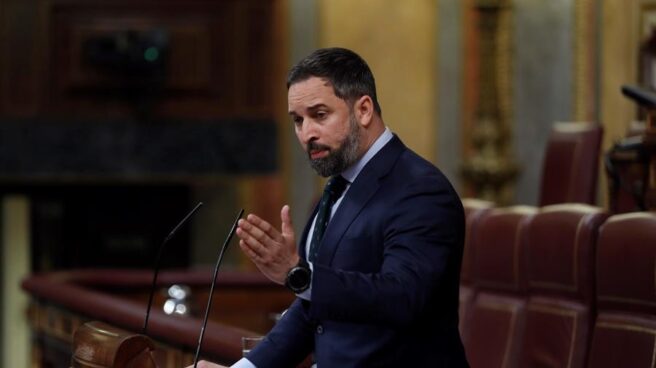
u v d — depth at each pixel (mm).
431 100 31469
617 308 12938
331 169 9383
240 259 32188
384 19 31406
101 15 30734
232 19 30906
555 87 30875
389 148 9562
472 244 15898
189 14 30844
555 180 18328
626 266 12680
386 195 9352
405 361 9266
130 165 30875
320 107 9281
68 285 20531
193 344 14688
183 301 19547
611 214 13656
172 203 32281
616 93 30297
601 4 30406
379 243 9266
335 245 9422
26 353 32438
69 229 32281
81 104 30797
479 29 31203
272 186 31766
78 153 30906
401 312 8750
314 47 31344
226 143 30938
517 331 14609
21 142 30844
